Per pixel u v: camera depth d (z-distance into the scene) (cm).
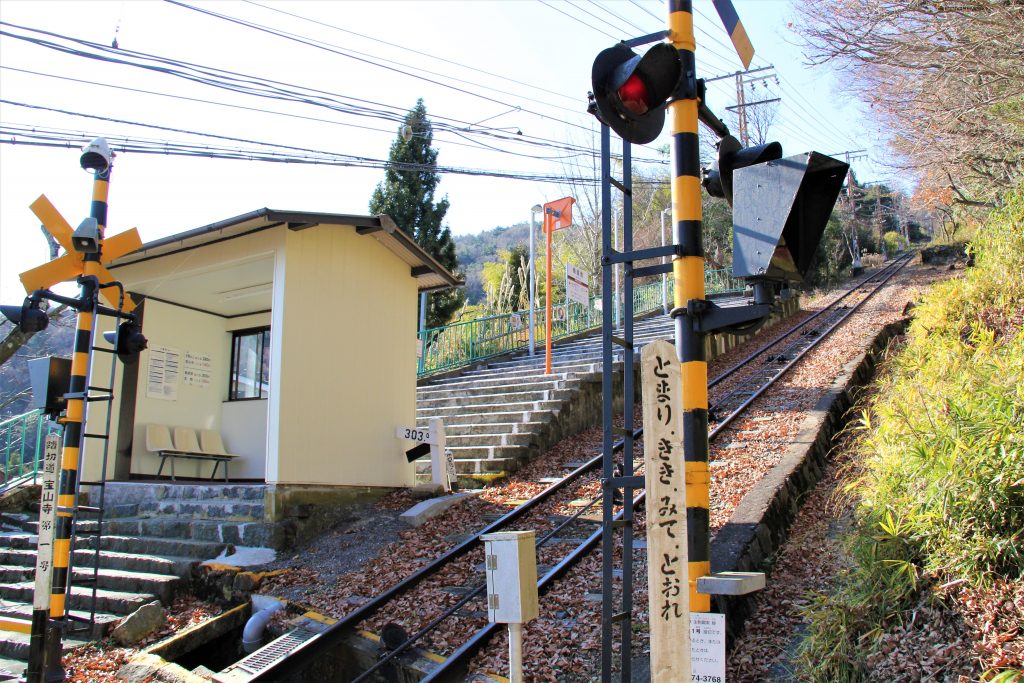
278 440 976
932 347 1082
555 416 1334
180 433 1295
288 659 650
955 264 3534
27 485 1197
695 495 374
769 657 599
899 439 646
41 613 625
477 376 1817
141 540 946
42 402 680
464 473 1206
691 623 359
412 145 2853
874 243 6053
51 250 1541
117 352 709
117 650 716
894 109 1378
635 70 388
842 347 1773
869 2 1087
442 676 603
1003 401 562
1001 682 423
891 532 577
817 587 698
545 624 679
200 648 765
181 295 1269
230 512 984
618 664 597
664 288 2689
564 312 2330
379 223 1085
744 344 2292
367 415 1122
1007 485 518
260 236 1059
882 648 525
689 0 421
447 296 2884
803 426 1161
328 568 861
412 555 873
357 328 1125
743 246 391
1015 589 493
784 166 391
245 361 1392
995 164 1473
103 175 707
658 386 348
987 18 1013
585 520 930
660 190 4262
